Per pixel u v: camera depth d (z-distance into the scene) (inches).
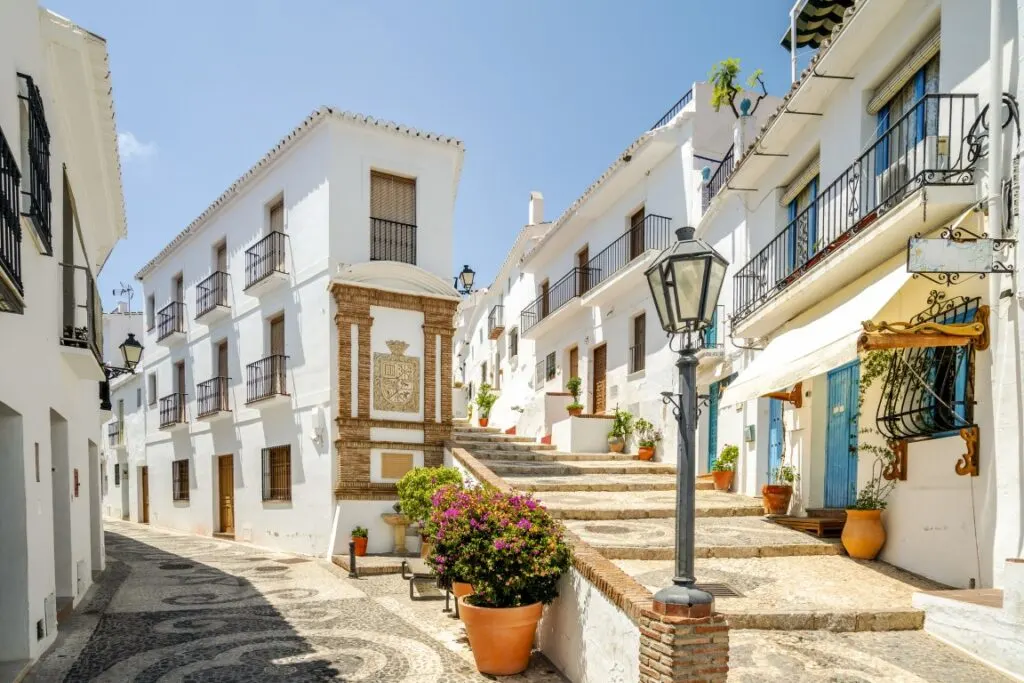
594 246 810.2
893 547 316.2
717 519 416.2
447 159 637.3
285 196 627.8
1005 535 234.4
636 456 650.2
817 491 401.4
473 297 1402.6
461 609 248.7
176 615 337.1
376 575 450.9
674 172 652.7
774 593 271.3
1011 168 233.1
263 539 625.9
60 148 323.0
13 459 240.8
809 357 293.6
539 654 263.1
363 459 551.2
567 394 777.6
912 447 300.2
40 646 260.7
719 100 593.6
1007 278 233.9
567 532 265.4
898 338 249.1
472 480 459.5
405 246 611.2
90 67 315.6
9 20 227.3
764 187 478.0
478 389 1332.4
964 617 223.5
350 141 586.2
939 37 295.3
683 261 169.6
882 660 214.7
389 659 261.6
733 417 522.6
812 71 364.2
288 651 273.6
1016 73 235.5
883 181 332.8
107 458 1130.7
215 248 752.3
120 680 240.4
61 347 307.0
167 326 844.0
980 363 251.1
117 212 488.4
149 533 772.6
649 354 666.8
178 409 804.0
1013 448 230.4
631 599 186.2
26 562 243.1
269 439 630.5
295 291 605.0
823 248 350.0
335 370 559.2
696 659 161.0
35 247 254.4
